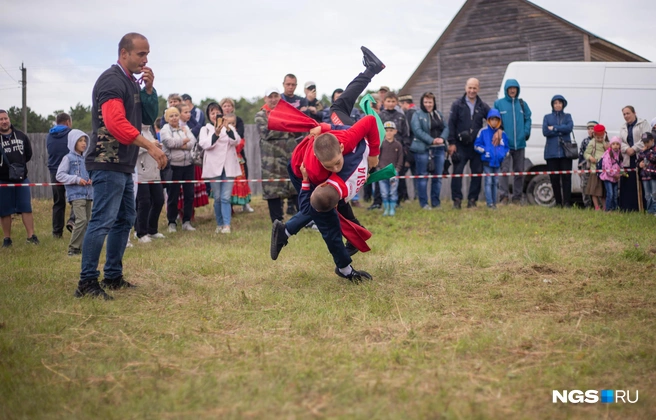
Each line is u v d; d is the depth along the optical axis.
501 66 21.64
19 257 6.88
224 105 9.84
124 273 5.77
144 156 8.04
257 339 3.71
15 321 4.11
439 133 10.14
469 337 3.63
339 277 5.35
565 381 3.00
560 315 4.08
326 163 4.41
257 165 15.82
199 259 6.36
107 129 4.66
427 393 2.85
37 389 3.02
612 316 4.03
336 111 5.36
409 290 4.86
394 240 7.57
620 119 10.54
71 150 7.06
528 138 10.43
